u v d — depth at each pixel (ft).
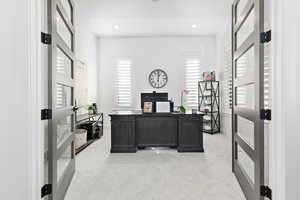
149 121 13.30
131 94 21.09
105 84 21.24
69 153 8.83
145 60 21.03
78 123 14.14
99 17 15.96
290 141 4.79
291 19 4.73
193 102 20.81
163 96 14.62
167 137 13.28
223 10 14.71
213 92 19.67
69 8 9.85
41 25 5.66
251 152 6.41
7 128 4.68
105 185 8.13
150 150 13.30
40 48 5.12
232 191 7.54
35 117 4.93
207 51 20.80
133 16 15.76
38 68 5.03
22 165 4.75
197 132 12.78
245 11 7.13
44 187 5.54
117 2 13.41
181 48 20.93
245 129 9.42
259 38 5.61
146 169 9.84
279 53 4.88
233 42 9.12
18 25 4.74
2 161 4.66
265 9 5.90
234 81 8.91
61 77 7.12
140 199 7.03
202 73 20.77
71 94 9.04
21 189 4.75
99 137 17.12
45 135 6.08
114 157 11.84
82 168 10.03
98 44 21.07
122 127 12.86
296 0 4.70
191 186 7.98
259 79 5.65
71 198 7.11
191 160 11.12
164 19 16.44
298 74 4.73
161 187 7.91
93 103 18.51
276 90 5.01
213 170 9.62
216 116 19.71
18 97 4.74
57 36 6.29
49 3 5.68
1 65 4.65
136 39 21.01
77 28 15.06
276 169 5.05
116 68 21.12
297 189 4.78
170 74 20.99
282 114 4.85
